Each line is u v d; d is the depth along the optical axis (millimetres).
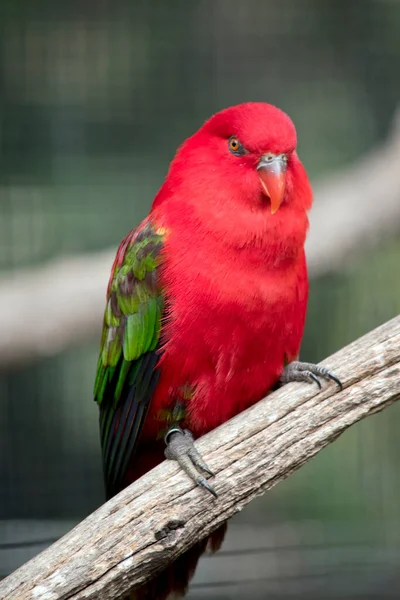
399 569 11312
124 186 12055
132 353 7379
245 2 12484
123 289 7543
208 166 7145
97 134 12008
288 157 7172
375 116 12805
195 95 12336
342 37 12695
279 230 6922
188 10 12352
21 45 11914
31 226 11906
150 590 7609
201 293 6922
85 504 11547
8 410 11734
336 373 6609
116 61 12141
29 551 10141
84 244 12109
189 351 7074
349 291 12305
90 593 6215
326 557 11258
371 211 12391
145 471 7883
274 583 11055
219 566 10992
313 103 12711
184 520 6426
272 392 7230
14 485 11453
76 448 11719
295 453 6562
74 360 12016
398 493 11633
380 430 11727
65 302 11852
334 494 11555
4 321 11719
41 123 11930
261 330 6996
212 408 7238
